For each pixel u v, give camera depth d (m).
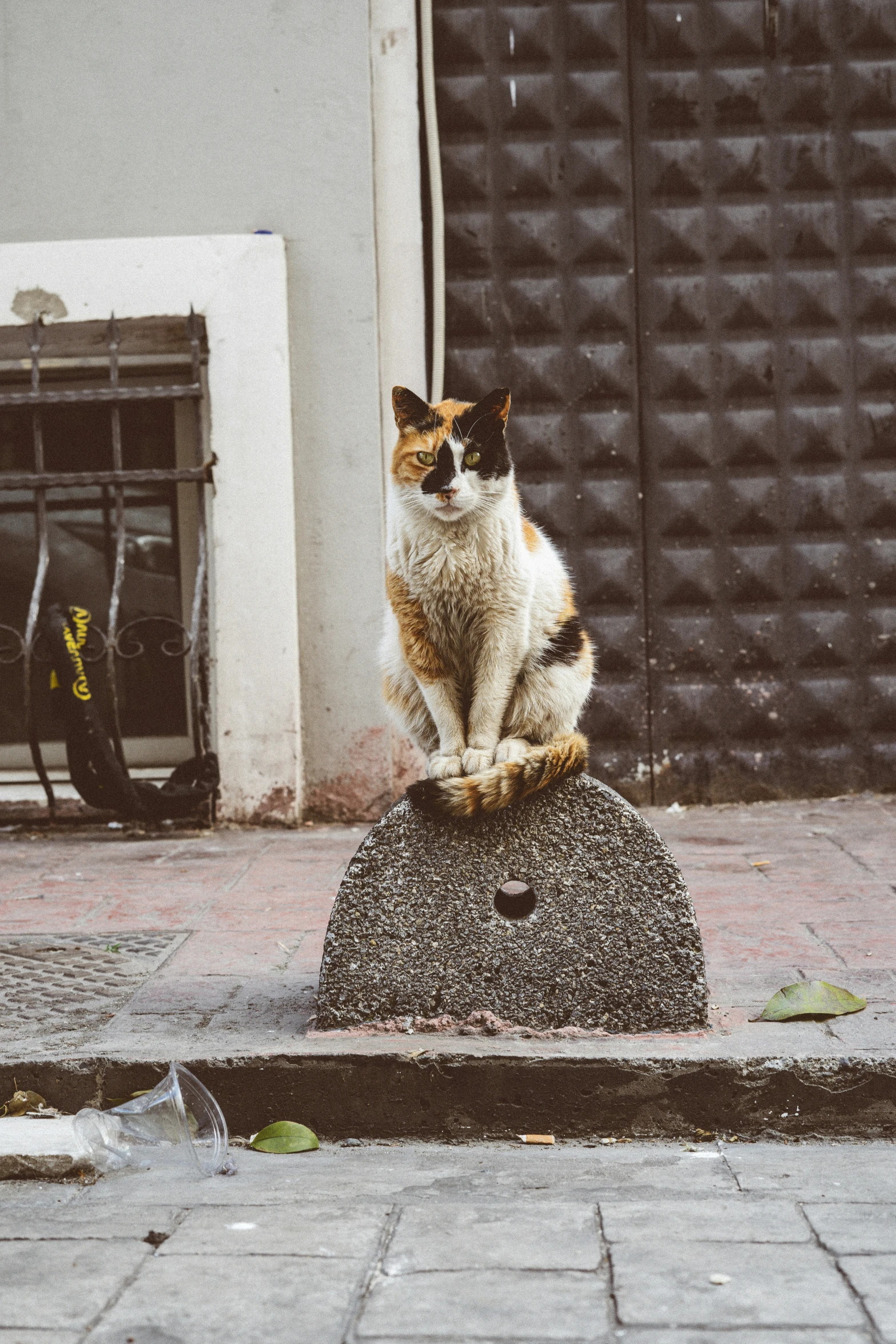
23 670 6.20
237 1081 2.84
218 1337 1.86
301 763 5.95
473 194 6.12
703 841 5.30
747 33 6.09
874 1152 2.68
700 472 6.20
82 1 5.90
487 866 2.99
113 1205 2.41
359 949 3.00
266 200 5.92
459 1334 1.85
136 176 5.93
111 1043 2.95
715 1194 2.40
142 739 6.49
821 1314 1.89
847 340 6.19
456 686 3.31
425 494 3.04
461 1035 2.96
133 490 6.48
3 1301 1.98
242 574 5.83
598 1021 2.97
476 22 6.08
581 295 6.14
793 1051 2.80
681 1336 1.83
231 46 5.90
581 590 6.19
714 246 6.16
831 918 3.96
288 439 5.84
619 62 6.09
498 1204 2.36
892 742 6.24
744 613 6.22
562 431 6.17
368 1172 2.60
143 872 4.95
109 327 5.79
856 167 6.14
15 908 4.38
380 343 6.05
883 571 6.21
